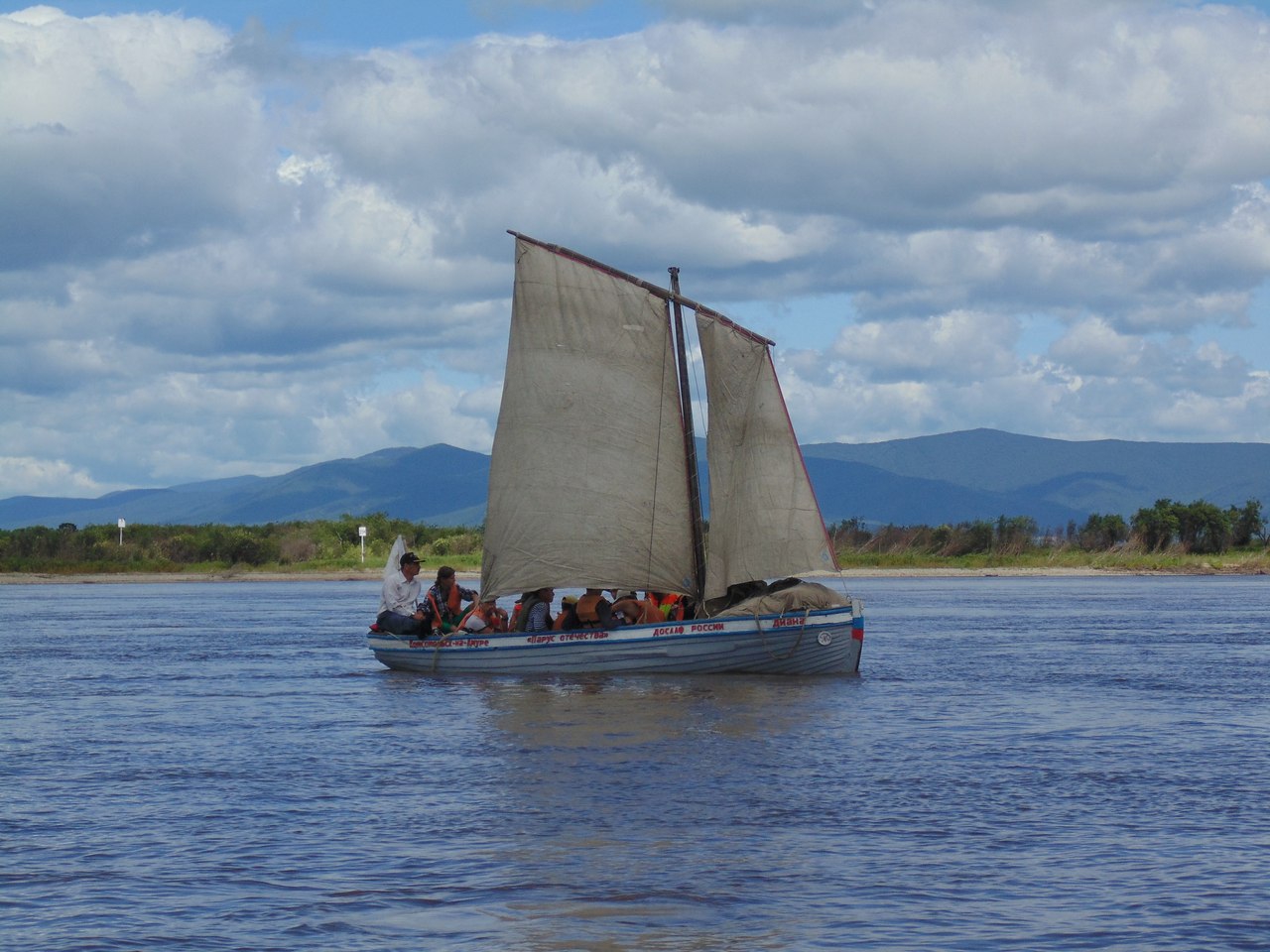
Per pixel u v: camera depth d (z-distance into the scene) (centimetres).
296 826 3009
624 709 4966
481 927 2291
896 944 2203
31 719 4875
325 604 13862
